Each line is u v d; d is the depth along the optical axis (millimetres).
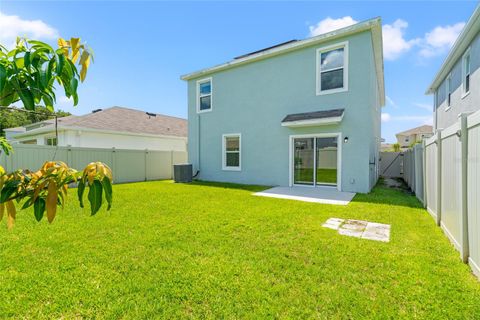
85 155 11336
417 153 7297
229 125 11828
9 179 1125
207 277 2789
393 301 2354
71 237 4035
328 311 2229
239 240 3918
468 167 3082
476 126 2840
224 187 10062
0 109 1282
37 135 15844
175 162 15273
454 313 2182
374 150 10555
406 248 3578
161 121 19672
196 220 5051
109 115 16453
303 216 5344
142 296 2453
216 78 12258
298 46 9609
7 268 2984
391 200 7062
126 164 12727
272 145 10516
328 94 9102
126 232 4301
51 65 1099
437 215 4660
